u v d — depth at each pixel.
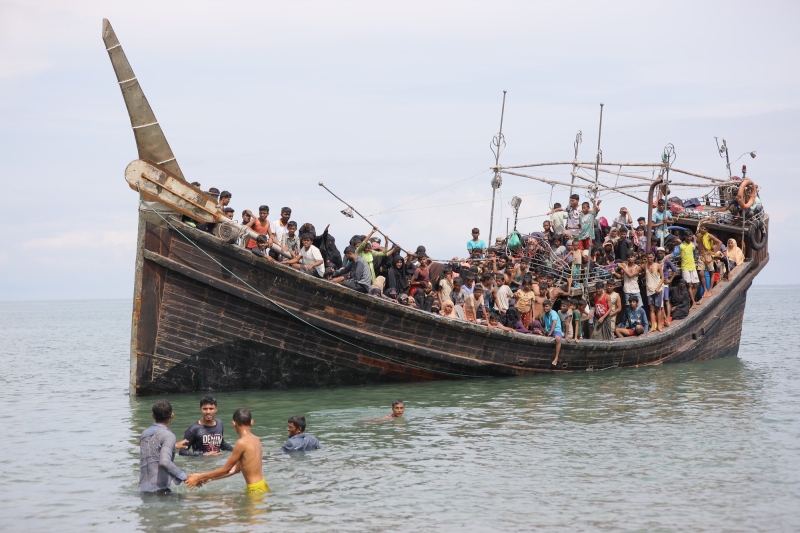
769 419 17.39
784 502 11.47
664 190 28.86
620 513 11.02
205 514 10.99
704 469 13.20
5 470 13.51
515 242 26.28
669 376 24.50
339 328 20.50
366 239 21.62
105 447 15.20
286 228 21.05
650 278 26.69
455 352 22.34
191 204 19.02
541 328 24.47
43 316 137.88
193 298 19.44
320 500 11.56
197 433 14.05
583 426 16.67
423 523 10.60
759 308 107.00
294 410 18.31
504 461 13.73
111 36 19.02
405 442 15.18
